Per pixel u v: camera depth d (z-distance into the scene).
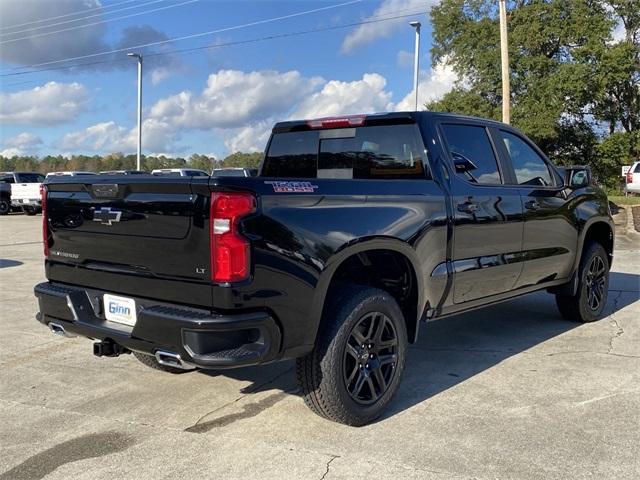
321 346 3.53
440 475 3.11
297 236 3.28
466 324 6.39
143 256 3.39
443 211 4.22
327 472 3.16
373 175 4.70
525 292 5.37
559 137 38.88
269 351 3.20
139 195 3.37
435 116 4.53
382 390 3.84
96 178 3.60
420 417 3.88
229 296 3.04
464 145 4.71
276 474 3.14
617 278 9.02
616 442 3.47
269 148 5.46
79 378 4.71
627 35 40.53
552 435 3.58
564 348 5.41
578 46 36.06
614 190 40.22
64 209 3.86
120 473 3.18
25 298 7.81
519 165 5.27
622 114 42.12
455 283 4.39
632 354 5.18
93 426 3.79
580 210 5.92
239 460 3.31
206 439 3.58
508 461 3.26
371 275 4.10
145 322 3.27
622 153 39.31
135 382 4.61
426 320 4.28
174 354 3.18
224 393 4.36
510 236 4.90
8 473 3.19
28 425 3.81
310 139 5.16
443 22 38.25
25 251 13.23
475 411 3.97
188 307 3.22
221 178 3.05
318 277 3.37
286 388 4.46
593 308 6.34
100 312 3.73
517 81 35.88
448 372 4.79
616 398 4.16
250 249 3.09
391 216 3.81
